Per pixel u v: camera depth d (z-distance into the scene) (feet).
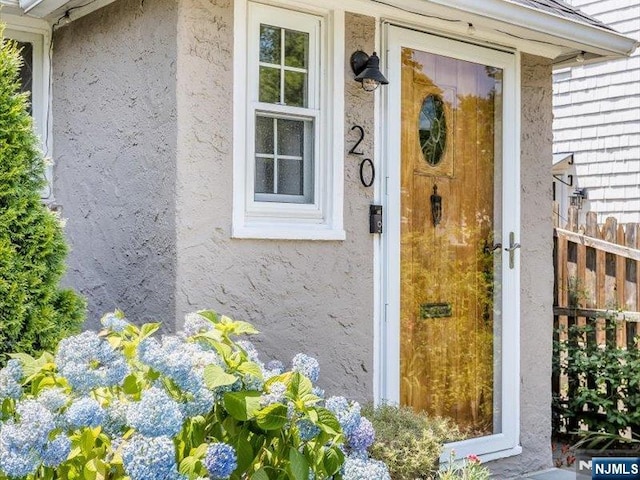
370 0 13.17
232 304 12.24
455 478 11.41
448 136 15.21
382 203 14.06
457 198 15.38
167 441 6.69
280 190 13.05
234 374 7.88
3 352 9.98
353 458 8.29
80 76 14.58
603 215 28.94
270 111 12.79
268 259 12.64
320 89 13.37
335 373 13.39
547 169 16.75
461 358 15.43
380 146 14.06
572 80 30.12
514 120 16.05
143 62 12.71
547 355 16.76
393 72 14.17
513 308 16.06
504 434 15.87
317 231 13.10
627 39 15.99
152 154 12.41
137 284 12.73
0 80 10.25
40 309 10.36
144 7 12.71
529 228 16.40
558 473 16.28
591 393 19.07
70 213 14.78
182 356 7.39
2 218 10.02
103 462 6.95
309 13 13.21
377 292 14.01
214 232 12.10
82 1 13.97
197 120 11.98
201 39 12.03
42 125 15.55
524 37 15.35
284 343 12.76
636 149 27.89
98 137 13.98
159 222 12.17
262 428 7.66
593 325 20.03
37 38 15.62
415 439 11.53
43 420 6.66
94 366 7.81
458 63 15.34
